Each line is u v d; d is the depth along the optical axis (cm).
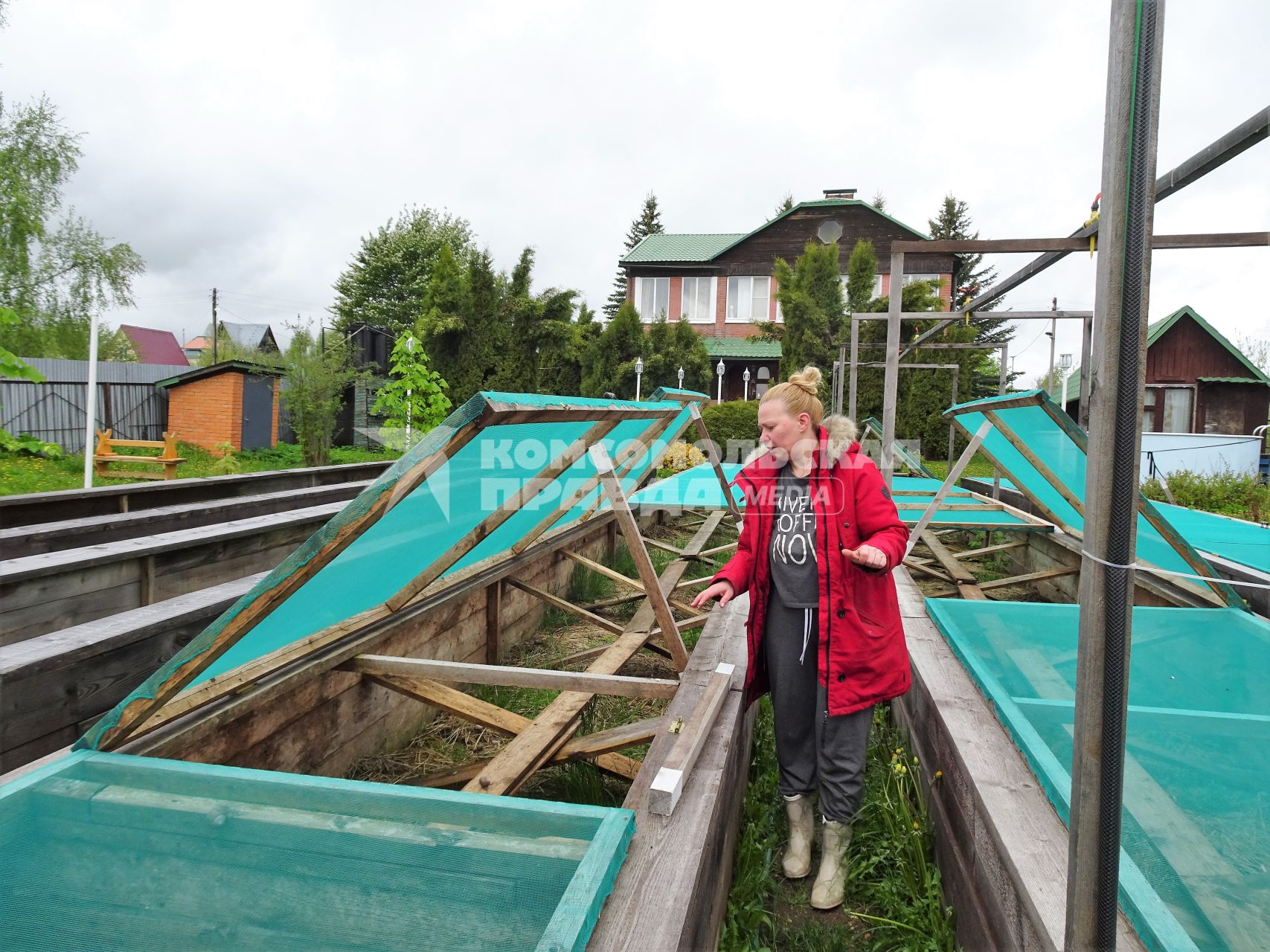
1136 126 106
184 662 160
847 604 210
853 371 819
